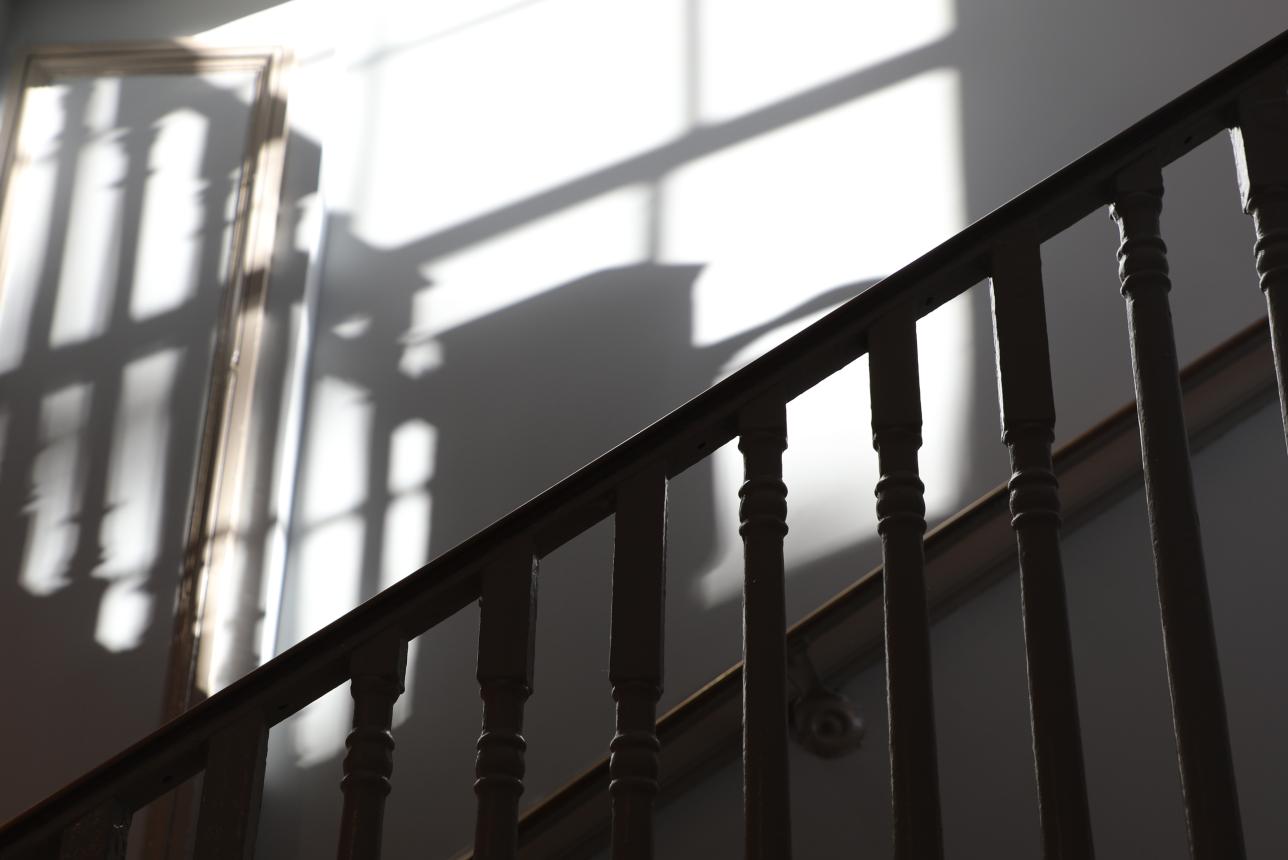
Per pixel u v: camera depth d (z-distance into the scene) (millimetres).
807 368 1177
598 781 2145
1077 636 2322
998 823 2230
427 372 2867
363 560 2719
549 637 2586
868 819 2230
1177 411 1089
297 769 2529
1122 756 2229
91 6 3271
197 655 2607
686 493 2658
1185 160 2748
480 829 1052
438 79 3137
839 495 2621
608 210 2961
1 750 2582
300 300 2898
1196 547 1041
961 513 2273
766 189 2918
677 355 2807
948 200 2838
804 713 2270
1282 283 1118
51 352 2920
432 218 3010
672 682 2520
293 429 2807
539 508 1169
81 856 1081
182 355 2889
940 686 2326
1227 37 2855
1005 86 2908
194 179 3055
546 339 2863
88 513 2770
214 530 2703
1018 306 1152
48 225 3039
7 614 2697
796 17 3062
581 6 3158
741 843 2238
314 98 3115
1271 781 2152
